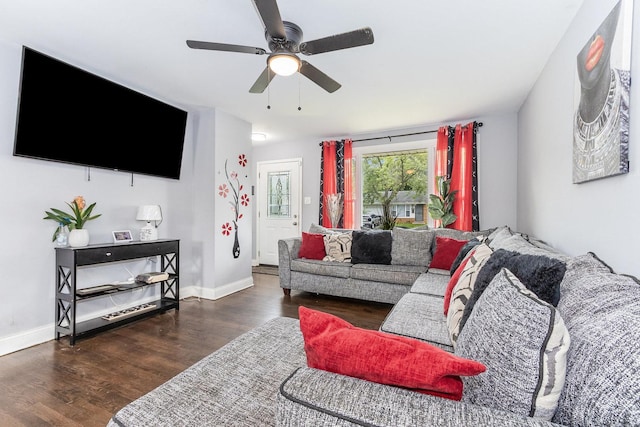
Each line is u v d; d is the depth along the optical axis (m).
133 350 2.24
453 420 0.59
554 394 0.64
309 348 0.81
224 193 3.74
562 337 0.65
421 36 2.08
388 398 0.65
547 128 2.39
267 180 5.57
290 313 3.08
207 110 3.64
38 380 1.84
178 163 3.44
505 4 1.75
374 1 1.72
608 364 0.62
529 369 0.64
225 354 1.23
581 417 0.61
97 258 2.46
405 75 2.69
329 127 4.38
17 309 2.25
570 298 0.95
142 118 2.99
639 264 1.13
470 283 1.45
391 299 3.19
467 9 1.79
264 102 3.39
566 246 1.95
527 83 2.84
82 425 1.46
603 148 1.36
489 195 3.89
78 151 2.52
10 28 2.03
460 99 3.27
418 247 3.36
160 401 0.93
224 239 3.74
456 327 1.33
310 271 3.59
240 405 0.92
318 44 1.75
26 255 2.30
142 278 2.93
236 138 3.92
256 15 1.86
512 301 0.75
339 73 2.65
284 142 5.38
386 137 4.58
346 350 0.75
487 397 0.69
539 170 2.64
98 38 2.14
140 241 2.96
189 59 2.43
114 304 2.95
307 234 3.89
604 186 1.42
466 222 3.87
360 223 4.77
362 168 4.77
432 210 3.94
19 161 2.27
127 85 2.93
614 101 1.27
